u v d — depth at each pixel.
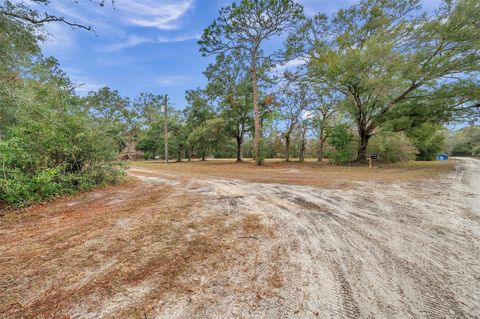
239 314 1.65
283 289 1.96
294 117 21.58
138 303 1.77
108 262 2.41
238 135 23.59
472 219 3.85
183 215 4.06
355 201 5.11
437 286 2.03
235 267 2.32
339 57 14.12
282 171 12.46
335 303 1.79
